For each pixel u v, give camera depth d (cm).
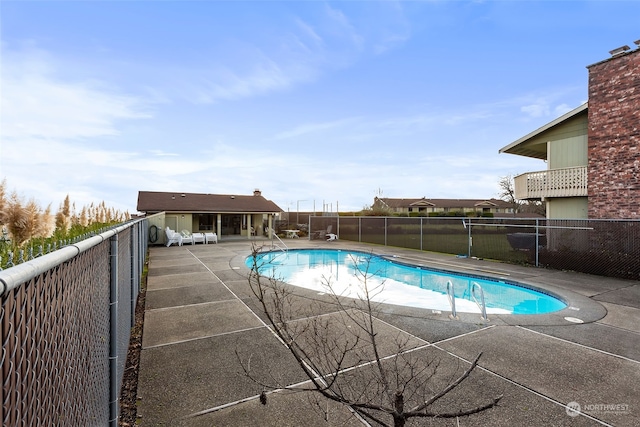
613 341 471
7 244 210
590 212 1084
